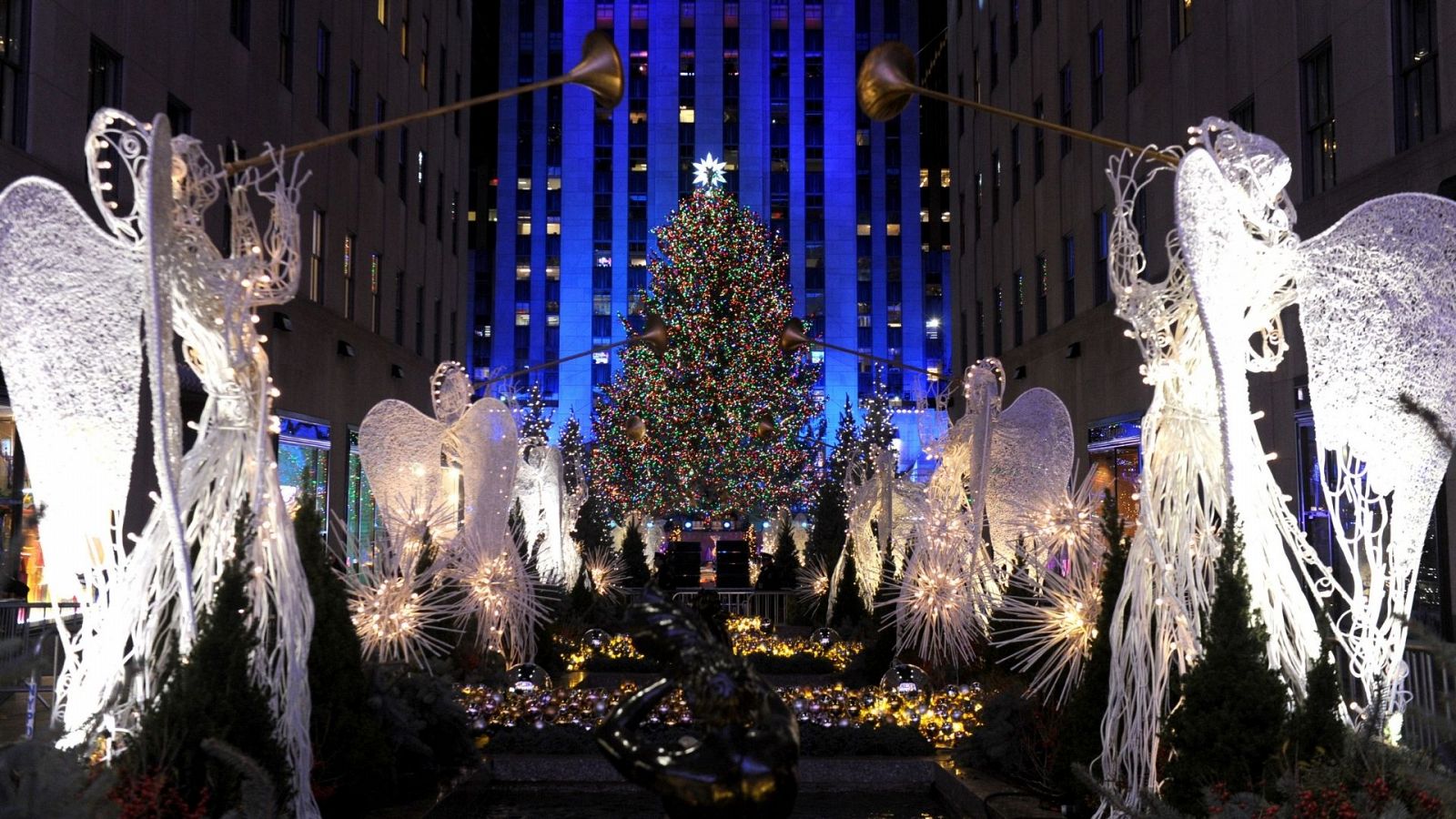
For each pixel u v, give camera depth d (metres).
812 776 10.53
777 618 25.56
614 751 5.25
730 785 5.02
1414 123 15.84
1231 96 20.86
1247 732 6.04
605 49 6.92
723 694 5.13
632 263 75.31
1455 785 4.90
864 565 20.06
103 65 18.02
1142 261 8.52
